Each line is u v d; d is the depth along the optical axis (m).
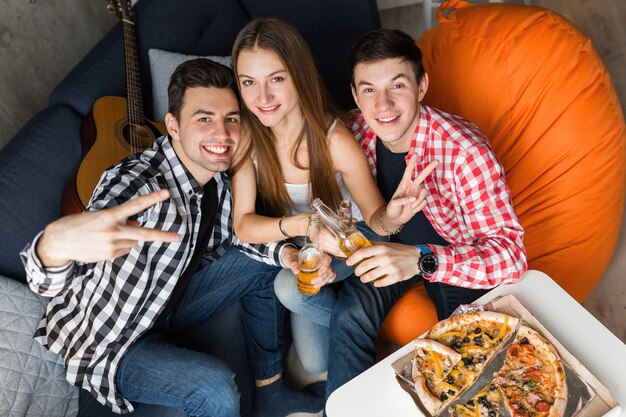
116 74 2.15
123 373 1.54
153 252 1.43
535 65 1.65
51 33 2.32
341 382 1.58
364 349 1.62
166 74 2.14
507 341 1.13
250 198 1.64
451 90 1.83
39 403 1.49
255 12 2.48
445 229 1.58
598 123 1.62
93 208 1.19
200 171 1.49
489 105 1.74
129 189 1.29
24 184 1.75
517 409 1.03
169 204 1.42
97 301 1.43
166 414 1.54
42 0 2.25
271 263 1.70
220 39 2.35
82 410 1.58
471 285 1.32
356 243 1.33
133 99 2.07
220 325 1.80
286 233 1.53
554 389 1.04
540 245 1.67
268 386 1.83
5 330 1.49
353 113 1.68
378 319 1.65
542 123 1.67
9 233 1.66
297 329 1.81
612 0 2.66
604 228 1.66
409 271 1.28
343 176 1.61
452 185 1.45
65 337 1.50
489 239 1.35
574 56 1.63
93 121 1.95
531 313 1.22
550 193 1.67
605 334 1.16
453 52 1.82
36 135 1.87
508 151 1.74
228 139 1.40
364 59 1.34
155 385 1.51
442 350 1.13
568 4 2.78
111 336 1.46
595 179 1.63
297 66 1.36
